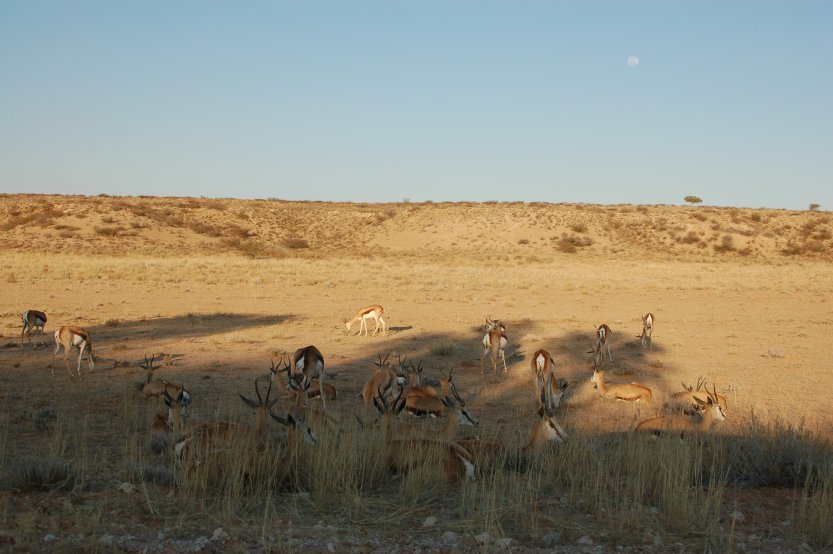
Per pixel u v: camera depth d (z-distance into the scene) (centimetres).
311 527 718
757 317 3081
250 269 5162
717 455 969
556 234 8912
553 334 2553
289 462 868
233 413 1255
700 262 7331
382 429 978
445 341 2300
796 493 859
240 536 687
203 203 10050
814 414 1364
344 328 2631
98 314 2866
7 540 660
